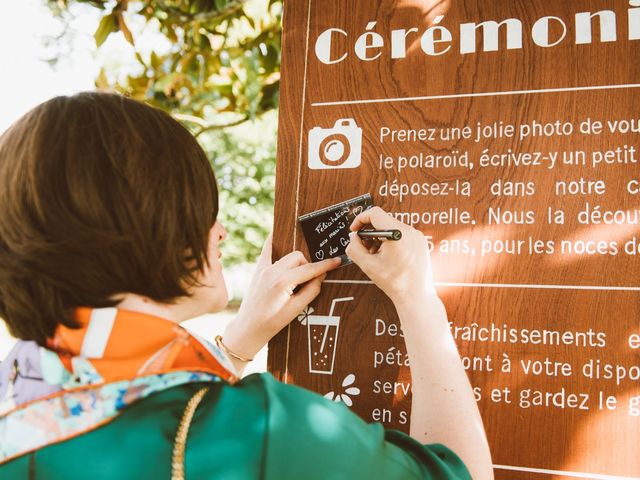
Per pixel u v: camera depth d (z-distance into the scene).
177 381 0.83
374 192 1.48
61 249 0.81
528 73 1.41
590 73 1.37
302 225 1.51
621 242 1.33
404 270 1.22
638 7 1.36
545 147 1.39
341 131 1.52
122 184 0.84
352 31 1.53
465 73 1.45
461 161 1.43
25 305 0.83
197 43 2.70
